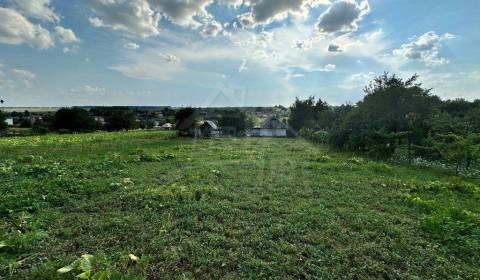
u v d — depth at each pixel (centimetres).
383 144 1611
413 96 1630
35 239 447
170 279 361
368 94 1852
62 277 346
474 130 1628
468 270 396
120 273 337
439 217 557
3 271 363
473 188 870
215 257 414
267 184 878
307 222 552
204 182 900
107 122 6081
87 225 520
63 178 846
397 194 773
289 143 2606
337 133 1975
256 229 519
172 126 5231
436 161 1500
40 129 5181
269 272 379
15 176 928
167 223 523
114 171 1029
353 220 565
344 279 367
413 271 391
